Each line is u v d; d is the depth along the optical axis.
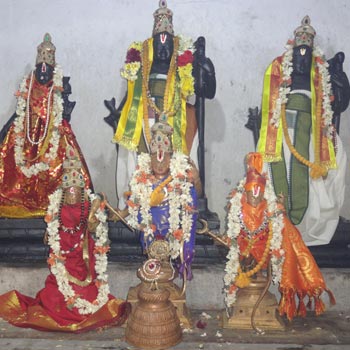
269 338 3.06
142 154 3.27
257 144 3.81
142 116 3.67
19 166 3.80
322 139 3.69
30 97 3.80
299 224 3.73
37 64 3.80
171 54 3.70
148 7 4.24
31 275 3.62
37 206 3.88
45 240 3.41
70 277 3.24
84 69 4.29
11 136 3.87
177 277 3.56
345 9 4.15
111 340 3.04
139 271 3.02
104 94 4.29
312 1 4.16
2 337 3.06
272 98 3.73
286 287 3.15
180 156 3.19
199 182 3.34
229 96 4.26
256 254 3.17
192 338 3.06
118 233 3.83
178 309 3.24
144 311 2.96
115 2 4.25
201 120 3.92
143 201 3.13
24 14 4.25
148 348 2.89
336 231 3.80
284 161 3.73
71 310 3.20
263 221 3.12
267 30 4.20
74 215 3.22
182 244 3.11
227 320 3.25
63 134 3.85
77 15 4.26
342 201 3.82
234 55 4.23
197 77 3.84
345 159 3.82
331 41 4.16
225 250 3.93
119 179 3.84
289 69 3.67
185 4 4.21
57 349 2.89
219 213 4.30
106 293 3.29
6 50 4.27
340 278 3.56
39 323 3.14
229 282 3.22
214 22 4.22
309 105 3.73
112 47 4.27
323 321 3.36
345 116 4.19
